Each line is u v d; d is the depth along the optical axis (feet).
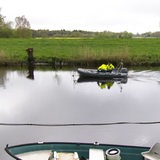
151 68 145.59
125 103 88.07
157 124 68.59
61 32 380.37
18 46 209.26
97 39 259.80
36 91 103.76
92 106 85.20
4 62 157.07
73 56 159.53
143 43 220.43
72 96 96.94
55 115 77.15
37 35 369.91
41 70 147.64
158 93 99.14
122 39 256.93
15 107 84.43
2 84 115.55
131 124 68.59
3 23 334.24
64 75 133.39
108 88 107.65
